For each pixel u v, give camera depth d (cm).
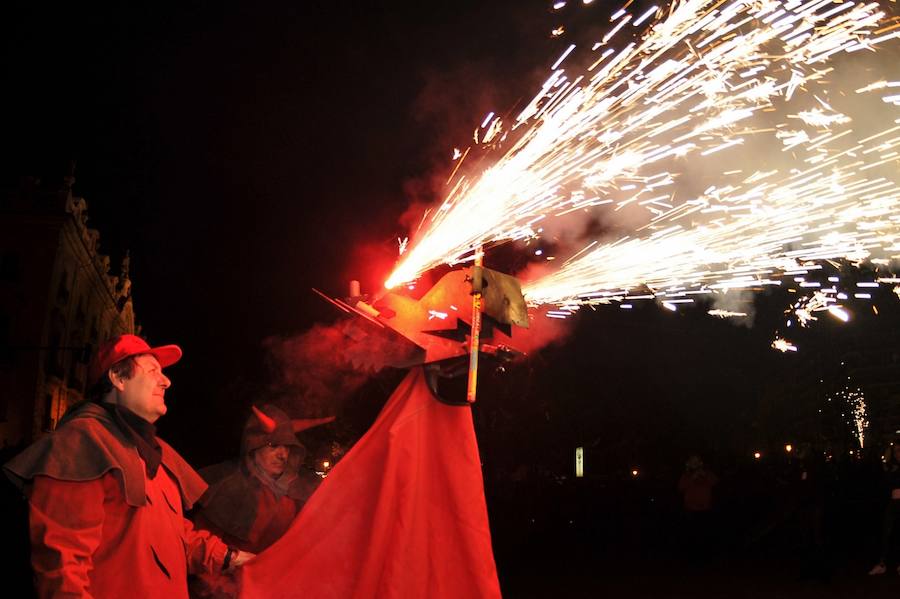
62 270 4141
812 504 1209
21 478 273
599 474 2455
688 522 1545
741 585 1170
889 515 1262
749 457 2625
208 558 323
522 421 1641
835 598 1027
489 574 310
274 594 314
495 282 324
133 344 319
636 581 1234
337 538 316
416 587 305
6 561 980
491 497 1677
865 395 3195
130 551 288
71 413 300
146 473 303
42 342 3866
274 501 438
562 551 1716
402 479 314
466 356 327
